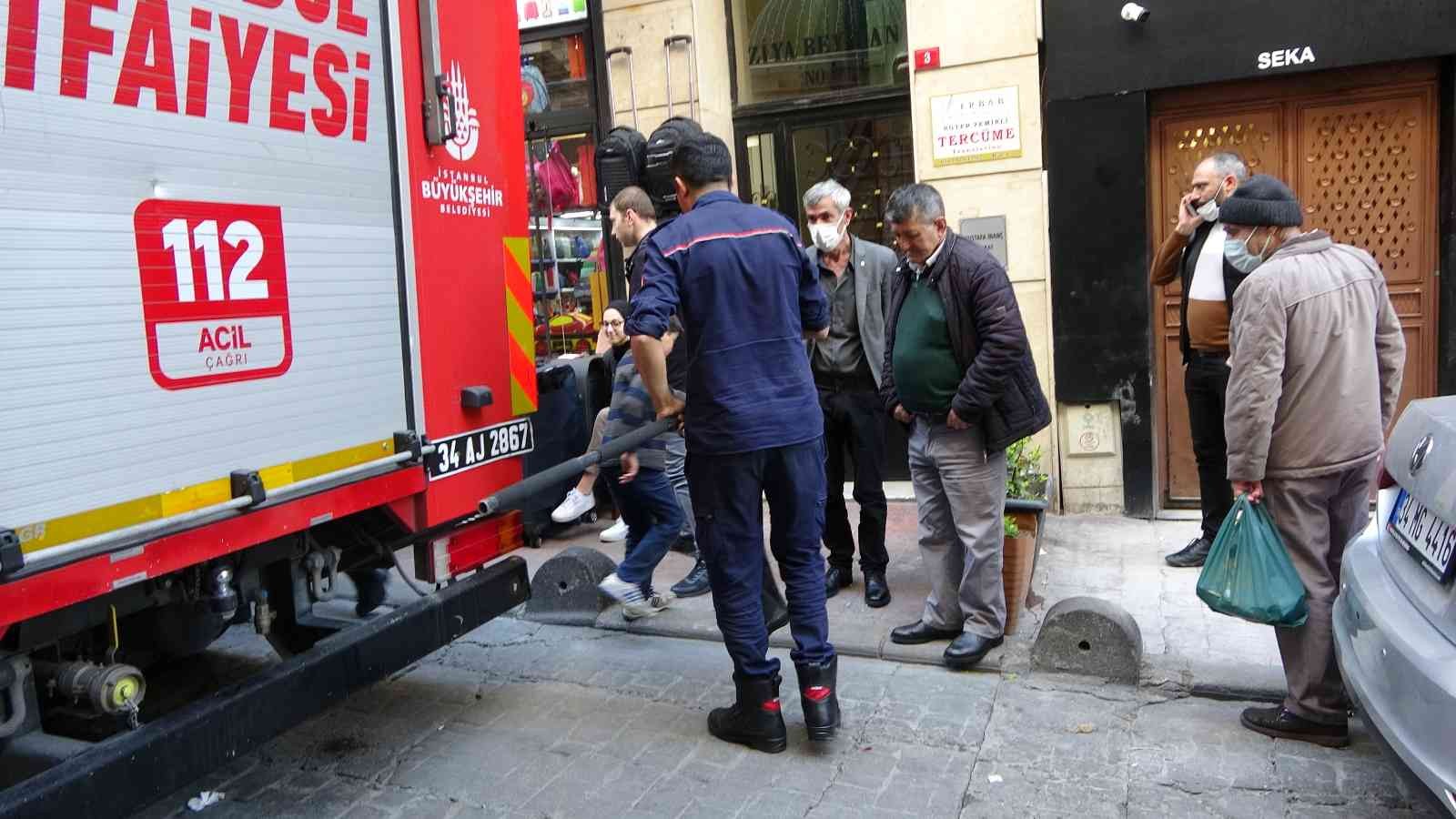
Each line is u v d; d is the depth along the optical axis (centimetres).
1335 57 544
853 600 503
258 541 296
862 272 487
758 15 698
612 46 683
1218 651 423
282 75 301
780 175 708
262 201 295
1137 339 598
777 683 375
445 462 366
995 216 616
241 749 296
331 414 320
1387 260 574
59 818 248
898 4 665
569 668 450
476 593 387
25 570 237
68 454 245
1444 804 237
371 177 334
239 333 288
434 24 355
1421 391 575
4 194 231
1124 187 587
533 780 357
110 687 277
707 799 339
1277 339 328
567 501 629
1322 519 344
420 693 429
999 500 416
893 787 341
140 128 260
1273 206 341
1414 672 250
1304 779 331
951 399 407
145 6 261
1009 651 430
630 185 589
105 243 252
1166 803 324
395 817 338
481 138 382
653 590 509
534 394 413
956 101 613
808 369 372
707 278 354
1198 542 531
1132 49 573
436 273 361
